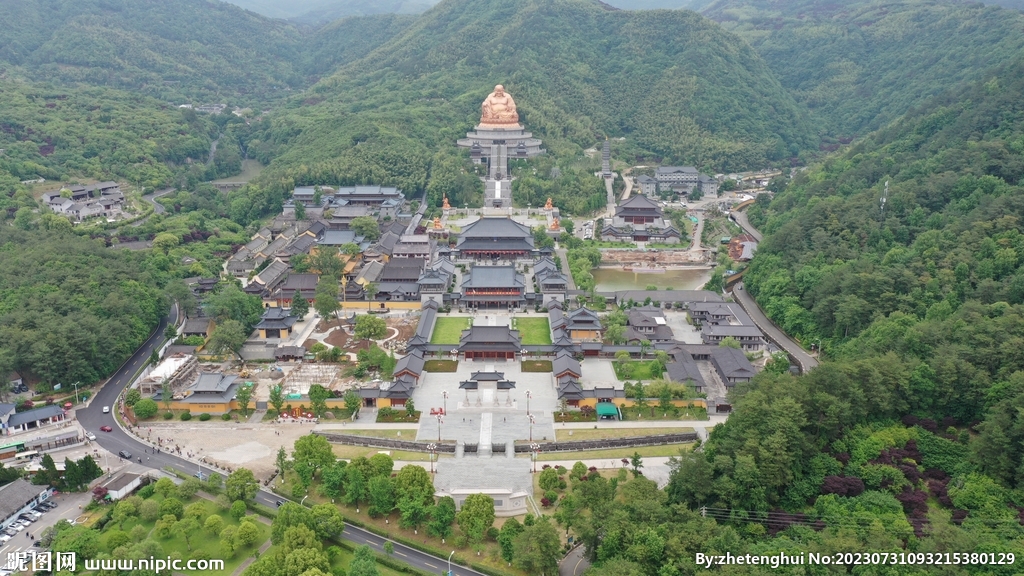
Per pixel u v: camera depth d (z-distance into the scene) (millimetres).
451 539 145000
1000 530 134875
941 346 179250
